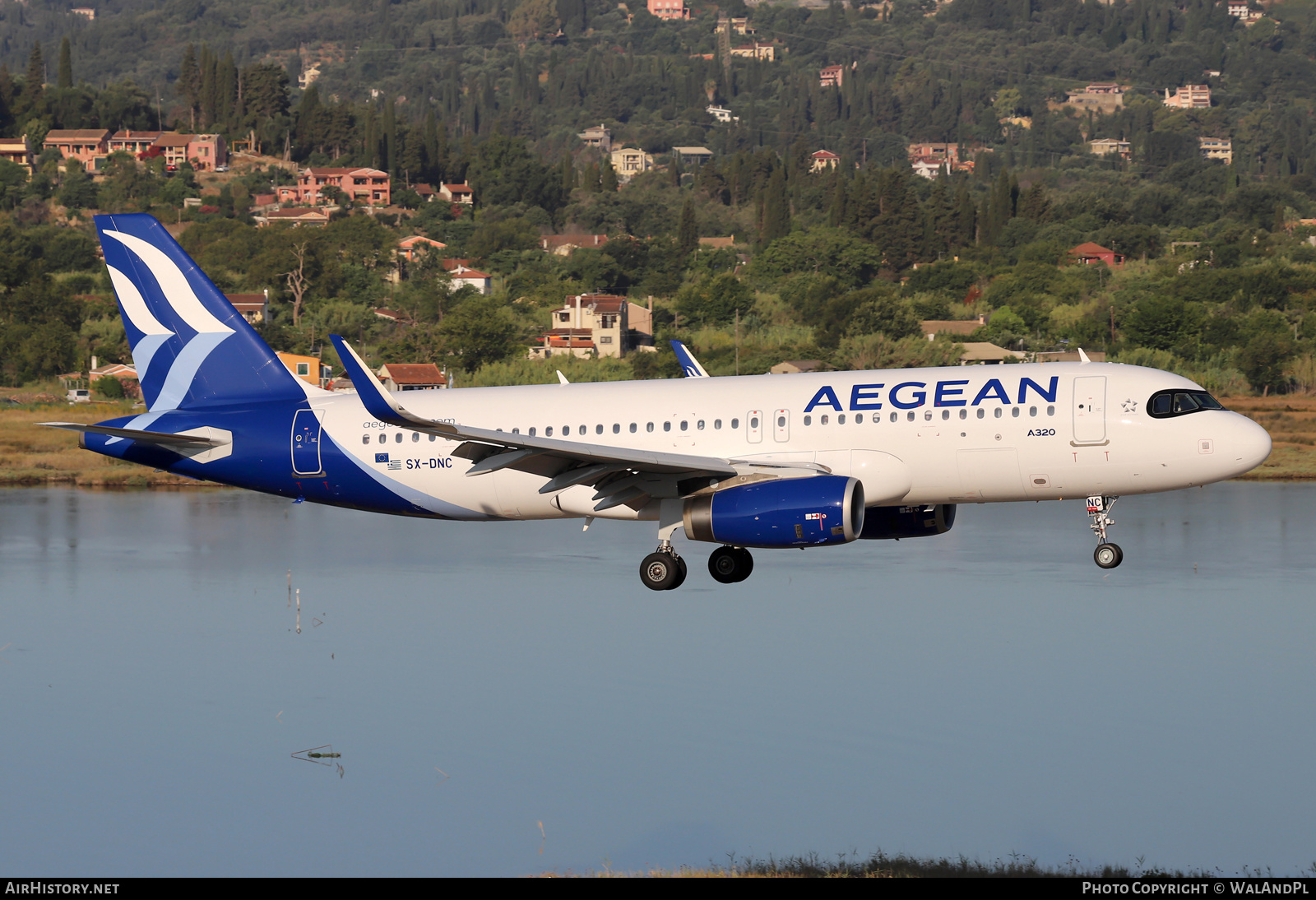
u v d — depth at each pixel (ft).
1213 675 326.24
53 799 263.08
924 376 394.52
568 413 411.95
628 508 407.03
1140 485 381.81
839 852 232.32
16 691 331.57
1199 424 374.43
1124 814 245.24
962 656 347.97
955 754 276.21
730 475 386.93
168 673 346.74
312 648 370.94
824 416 391.65
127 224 440.45
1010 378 388.37
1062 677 326.85
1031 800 253.03
